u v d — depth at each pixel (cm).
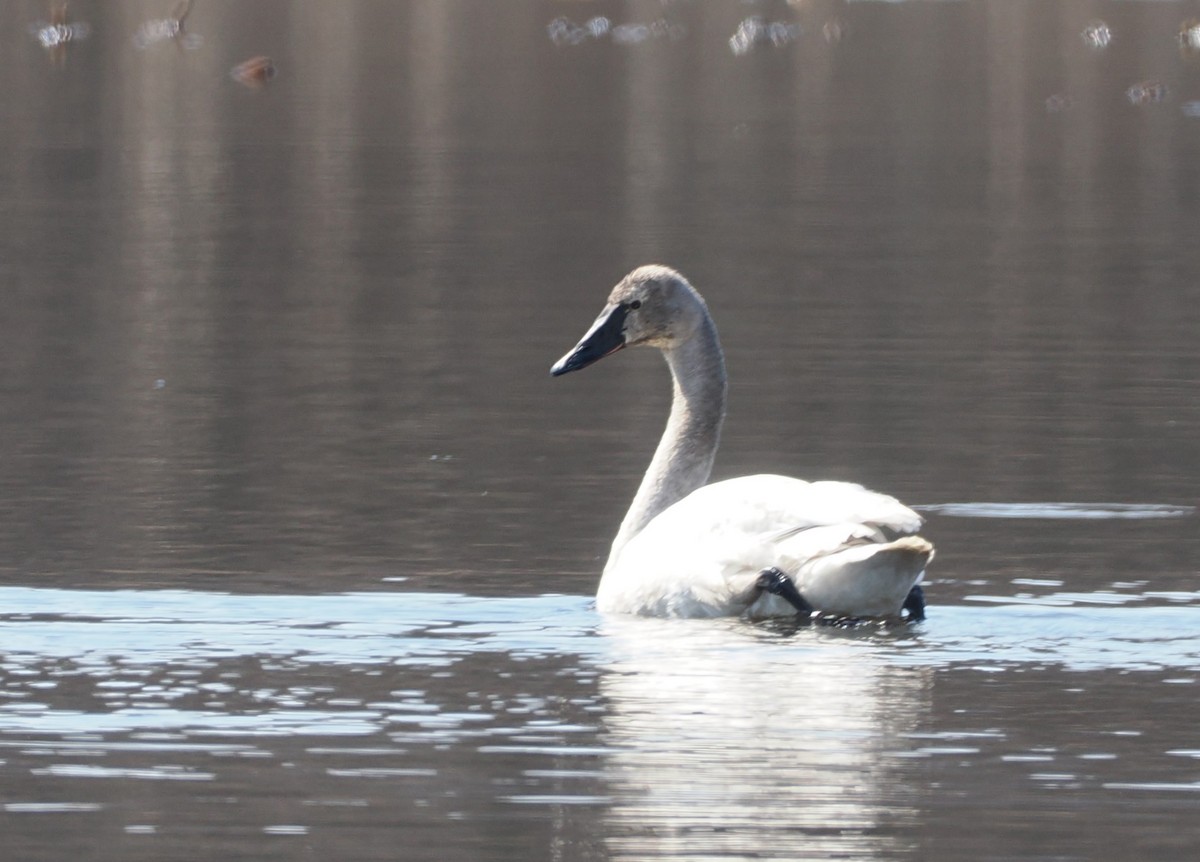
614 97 4750
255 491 1519
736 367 1983
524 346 2111
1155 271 2547
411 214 2984
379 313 2280
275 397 1866
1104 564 1309
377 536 1383
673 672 1041
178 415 1784
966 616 1166
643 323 1335
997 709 980
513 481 1561
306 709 977
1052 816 846
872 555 1115
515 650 1088
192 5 6562
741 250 2688
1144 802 860
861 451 1653
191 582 1248
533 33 6316
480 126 4159
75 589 1224
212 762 905
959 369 1972
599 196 3189
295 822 838
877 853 808
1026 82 5131
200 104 4441
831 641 1106
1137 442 1677
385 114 4338
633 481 1563
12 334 2141
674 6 7219
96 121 4088
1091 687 1020
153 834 829
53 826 836
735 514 1170
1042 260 2628
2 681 1021
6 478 1550
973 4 7262
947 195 3253
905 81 5156
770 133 4088
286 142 3838
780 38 6178
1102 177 3491
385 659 1068
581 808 851
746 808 852
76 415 1781
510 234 2812
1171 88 4994
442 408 1827
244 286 2439
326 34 6112
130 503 1475
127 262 2583
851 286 2430
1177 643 1105
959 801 861
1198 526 1413
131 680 1029
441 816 845
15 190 3173
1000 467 1596
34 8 6506
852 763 905
